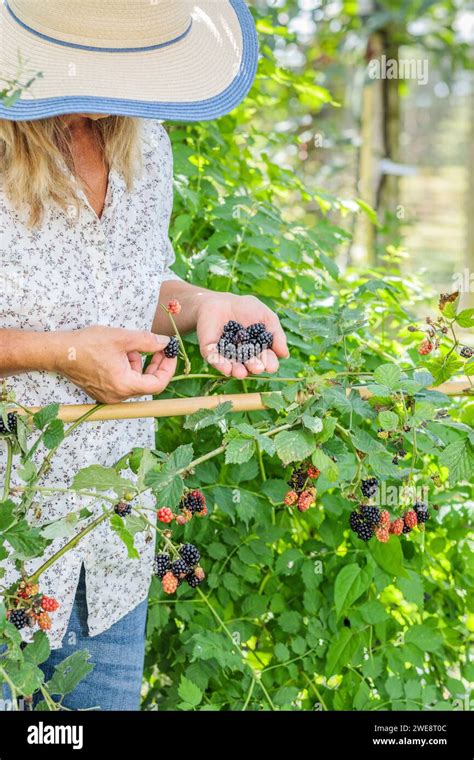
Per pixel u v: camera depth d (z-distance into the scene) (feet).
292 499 4.11
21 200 4.01
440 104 29.60
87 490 4.34
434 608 5.80
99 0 3.83
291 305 5.76
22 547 3.69
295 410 4.09
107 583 4.53
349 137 12.16
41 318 4.16
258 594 5.47
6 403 3.91
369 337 5.89
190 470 3.99
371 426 5.56
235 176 6.16
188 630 5.42
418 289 6.29
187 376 4.24
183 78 4.02
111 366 3.98
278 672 5.42
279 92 10.14
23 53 3.84
